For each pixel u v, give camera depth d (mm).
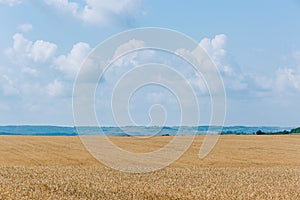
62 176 23734
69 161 38031
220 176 26219
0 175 24156
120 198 17422
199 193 18188
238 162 38656
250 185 21172
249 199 17500
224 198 17453
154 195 17969
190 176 25922
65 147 48969
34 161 38281
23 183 19984
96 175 24484
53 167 30062
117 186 19906
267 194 18188
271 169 31641
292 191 19266
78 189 18938
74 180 21797
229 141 56531
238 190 19234
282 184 22234
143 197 17719
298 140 59000
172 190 18828
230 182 23000
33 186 19438
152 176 24984
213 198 17562
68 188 19172
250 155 43594
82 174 25047
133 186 19828
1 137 63469
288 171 30000
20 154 43156
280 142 56125
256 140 58531
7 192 16781
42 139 59844
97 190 18844
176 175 26188
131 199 17219
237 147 50031
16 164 36375
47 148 48094
